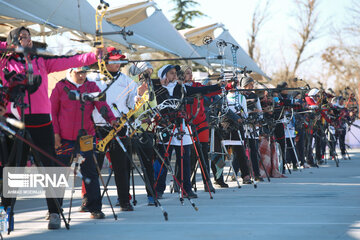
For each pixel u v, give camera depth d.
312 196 27.19
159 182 27.48
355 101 67.44
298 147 50.09
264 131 40.41
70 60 18.53
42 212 23.72
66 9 45.44
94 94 20.12
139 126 23.38
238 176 42.81
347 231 16.62
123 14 61.75
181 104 25.67
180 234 16.72
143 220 20.03
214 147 34.00
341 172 44.12
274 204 24.06
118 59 19.64
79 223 19.69
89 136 19.59
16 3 42.25
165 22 70.81
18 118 18.06
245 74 37.22
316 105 51.16
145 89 22.30
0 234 16.83
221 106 33.00
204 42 29.73
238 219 19.66
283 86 44.75
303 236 15.87
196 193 29.97
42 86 18.20
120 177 22.69
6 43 18.02
